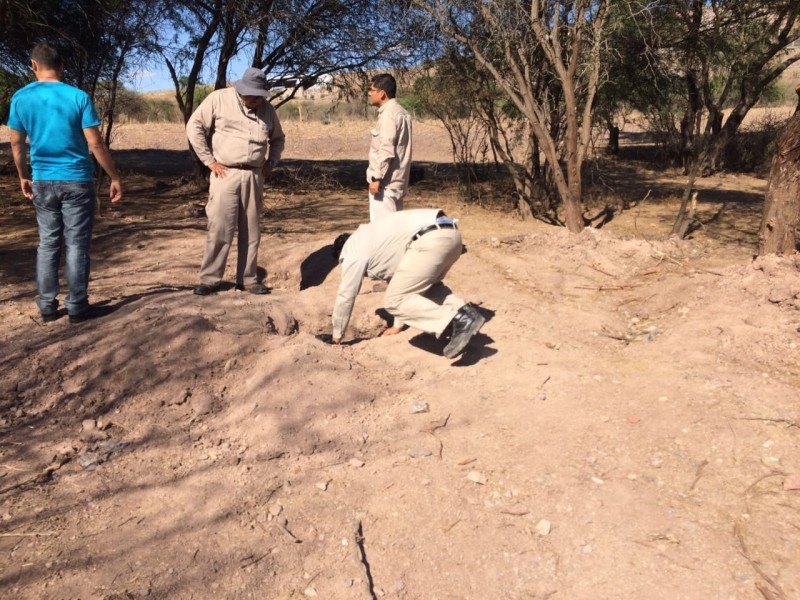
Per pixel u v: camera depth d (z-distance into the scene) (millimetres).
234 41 11711
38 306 4664
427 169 15852
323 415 3764
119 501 3137
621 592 2611
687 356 4395
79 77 9531
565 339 4828
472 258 6785
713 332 4688
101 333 4355
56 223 4543
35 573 2678
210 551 2838
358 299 5426
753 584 2611
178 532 2943
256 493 3211
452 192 12625
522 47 8398
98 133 4430
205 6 11453
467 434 3684
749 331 4605
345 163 18891
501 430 3701
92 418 3762
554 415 3797
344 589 2670
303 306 5340
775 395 3857
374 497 3184
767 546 2797
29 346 4266
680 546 2812
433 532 2969
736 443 3449
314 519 3041
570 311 5367
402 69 12070
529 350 4594
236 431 3686
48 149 4371
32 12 9758
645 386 4043
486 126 10695
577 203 8273
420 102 12047
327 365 4133
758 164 17141
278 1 11109
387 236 4285
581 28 7766
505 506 3111
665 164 18531
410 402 3994
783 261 5340
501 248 7125
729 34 10477
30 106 4309
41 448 3504
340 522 3023
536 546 2869
